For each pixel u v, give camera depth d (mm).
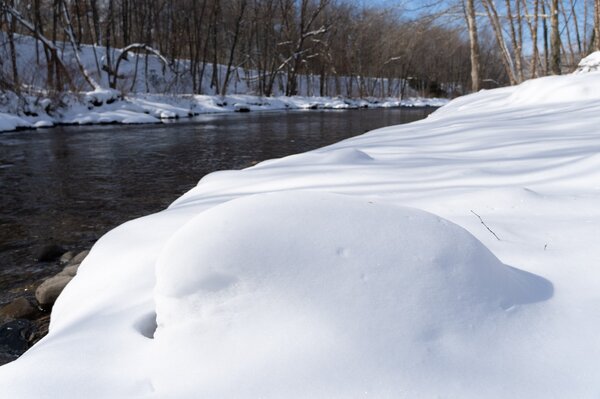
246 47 40719
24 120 16359
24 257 4027
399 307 1255
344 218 1479
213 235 1436
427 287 1307
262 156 9883
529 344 1229
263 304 1290
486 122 7312
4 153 10297
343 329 1205
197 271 1362
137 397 1156
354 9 40625
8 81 17812
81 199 6133
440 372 1117
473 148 4934
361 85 44562
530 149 4336
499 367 1145
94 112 19547
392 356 1149
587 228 2055
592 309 1395
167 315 1409
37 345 1679
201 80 33000
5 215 5371
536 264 1764
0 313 2896
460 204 2621
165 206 5750
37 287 3352
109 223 5047
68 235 4641
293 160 4875
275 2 35906
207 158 9672
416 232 1459
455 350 1183
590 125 5418
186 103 26438
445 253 1405
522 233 2100
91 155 10094
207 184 4348
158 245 2494
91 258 2596
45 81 19469
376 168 3984
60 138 13250
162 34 33719
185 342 1302
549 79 10078
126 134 14500
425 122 9656
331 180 3662
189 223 1569
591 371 1126
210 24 32438
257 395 1090
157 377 1233
